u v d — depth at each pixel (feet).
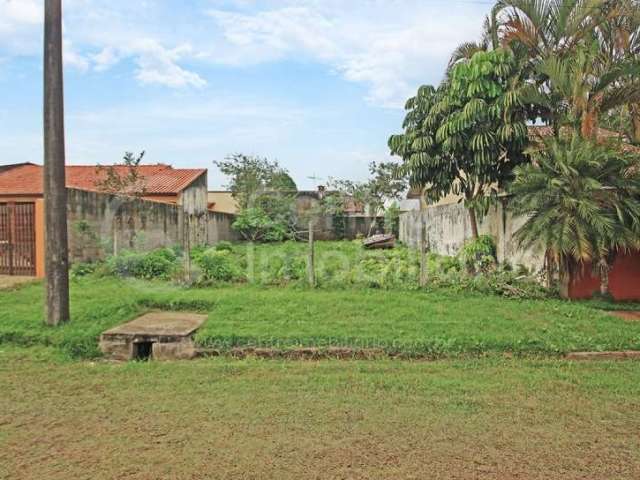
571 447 12.69
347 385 17.20
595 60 31.04
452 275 34.24
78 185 75.66
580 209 27.35
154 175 83.56
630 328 23.67
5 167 77.46
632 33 31.09
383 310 26.30
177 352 21.24
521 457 12.16
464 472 11.44
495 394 16.42
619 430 13.73
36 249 38.81
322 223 96.73
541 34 32.63
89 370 19.17
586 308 27.58
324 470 11.48
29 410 15.16
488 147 33.81
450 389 16.83
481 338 21.61
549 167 29.01
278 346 21.22
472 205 37.29
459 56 38.14
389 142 41.29
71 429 13.78
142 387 17.13
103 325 23.31
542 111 33.91
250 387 17.03
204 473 11.35
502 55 33.06
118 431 13.60
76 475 11.32
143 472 11.41
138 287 33.35
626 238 27.53
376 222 96.99
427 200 42.27
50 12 23.38
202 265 36.52
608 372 18.83
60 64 23.65
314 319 24.63
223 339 21.62
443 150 36.50
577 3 30.99
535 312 26.55
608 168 28.19
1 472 11.47
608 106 31.68
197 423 14.06
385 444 12.76
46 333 22.48
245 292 31.09
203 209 88.12
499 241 40.37
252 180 89.61
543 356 20.94
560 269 31.12
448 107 36.14
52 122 23.50
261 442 12.85
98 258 45.16
